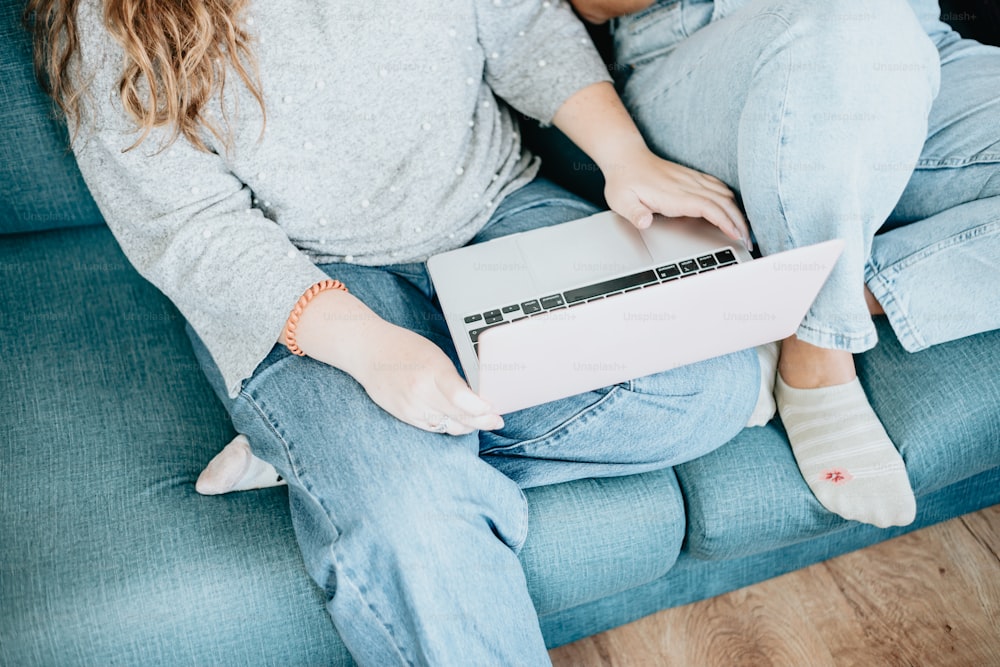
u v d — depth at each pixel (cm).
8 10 105
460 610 79
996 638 116
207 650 88
